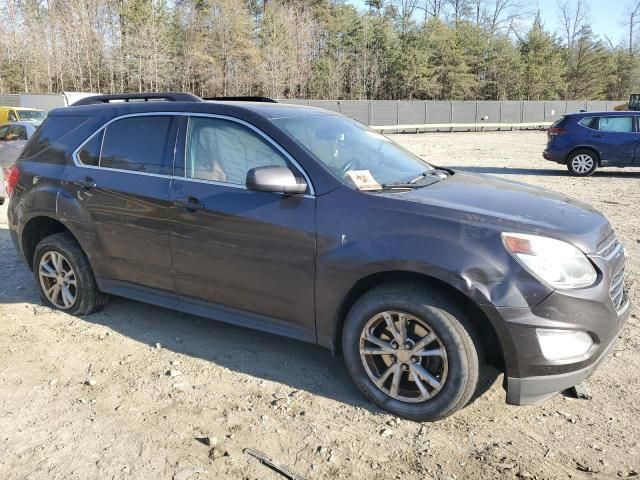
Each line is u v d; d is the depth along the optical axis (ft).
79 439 10.46
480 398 11.85
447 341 10.39
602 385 12.41
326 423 11.01
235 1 165.07
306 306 11.89
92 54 154.51
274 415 11.28
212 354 13.88
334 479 9.46
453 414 11.27
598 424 10.96
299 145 12.16
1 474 9.50
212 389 12.25
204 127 13.43
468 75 184.65
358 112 118.83
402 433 10.69
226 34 162.61
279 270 12.01
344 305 11.67
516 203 11.61
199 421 11.05
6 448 10.19
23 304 17.03
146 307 16.83
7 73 150.71
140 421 11.03
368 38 184.96
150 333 15.06
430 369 10.87
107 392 12.10
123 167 14.48
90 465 9.75
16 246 17.16
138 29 153.38
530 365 10.04
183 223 13.16
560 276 10.03
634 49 227.20
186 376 12.78
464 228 10.43
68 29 152.25
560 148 47.96
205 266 13.07
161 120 14.15
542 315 9.91
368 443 10.39
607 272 10.45
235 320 13.12
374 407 11.53
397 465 9.81
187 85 161.38
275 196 12.05
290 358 13.69
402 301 10.66
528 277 9.95
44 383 12.47
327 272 11.38
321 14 191.83
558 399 11.89
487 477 9.48
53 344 14.35
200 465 9.76
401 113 123.54
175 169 13.60
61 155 15.75
